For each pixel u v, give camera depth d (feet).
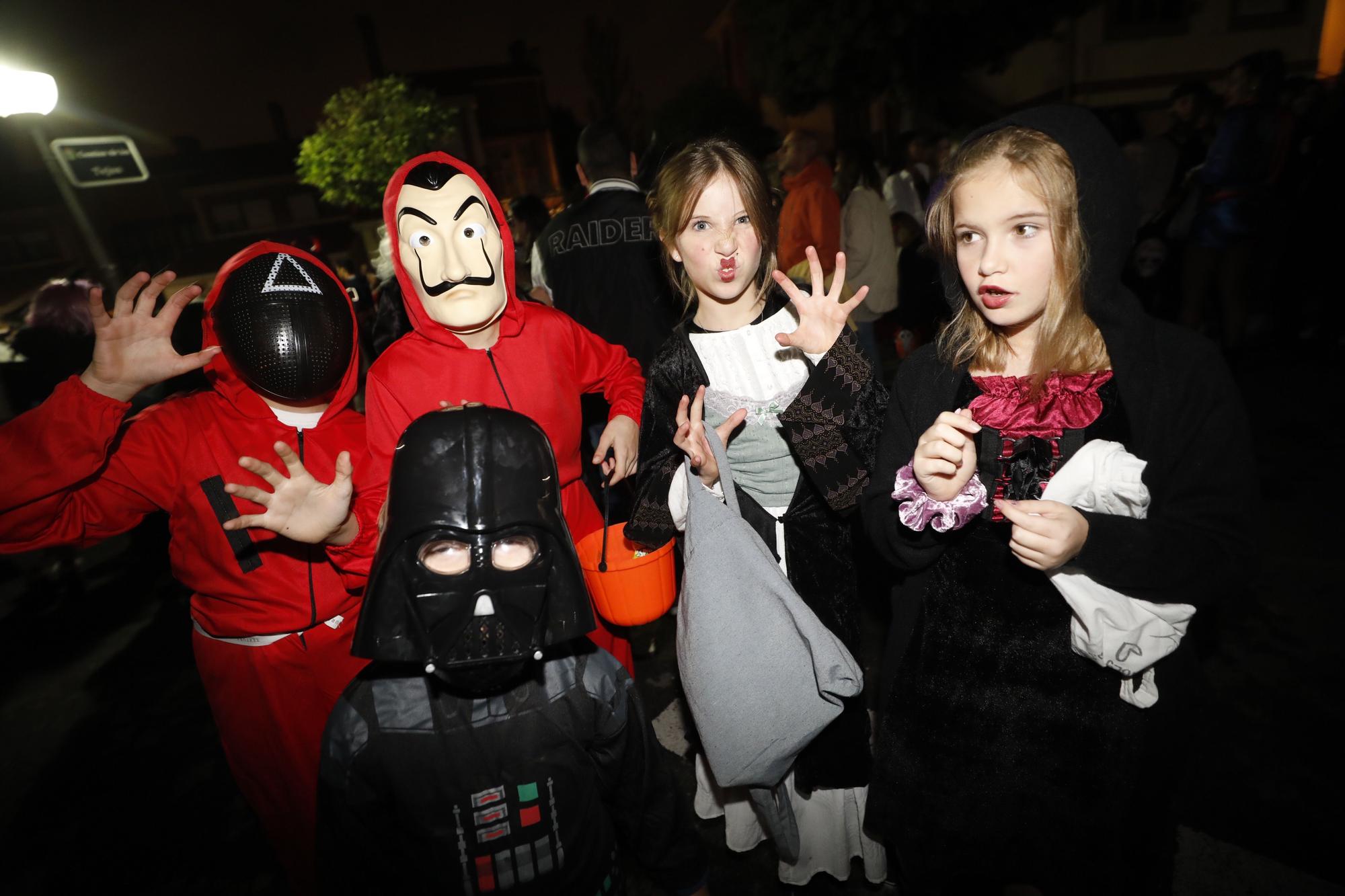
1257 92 15.65
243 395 5.59
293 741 5.77
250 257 5.36
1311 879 6.08
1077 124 3.89
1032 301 4.14
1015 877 4.73
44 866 8.14
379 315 11.44
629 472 6.75
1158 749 4.27
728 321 6.26
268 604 5.47
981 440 4.42
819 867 6.46
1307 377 16.19
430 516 3.50
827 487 5.68
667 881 4.78
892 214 19.10
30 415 4.82
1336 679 8.16
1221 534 3.91
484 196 6.23
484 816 4.06
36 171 96.32
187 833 8.41
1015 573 4.43
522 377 6.48
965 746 4.58
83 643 12.87
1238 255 16.49
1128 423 4.12
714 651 4.90
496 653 3.54
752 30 50.16
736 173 5.68
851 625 6.15
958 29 45.21
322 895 4.15
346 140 51.19
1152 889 4.54
